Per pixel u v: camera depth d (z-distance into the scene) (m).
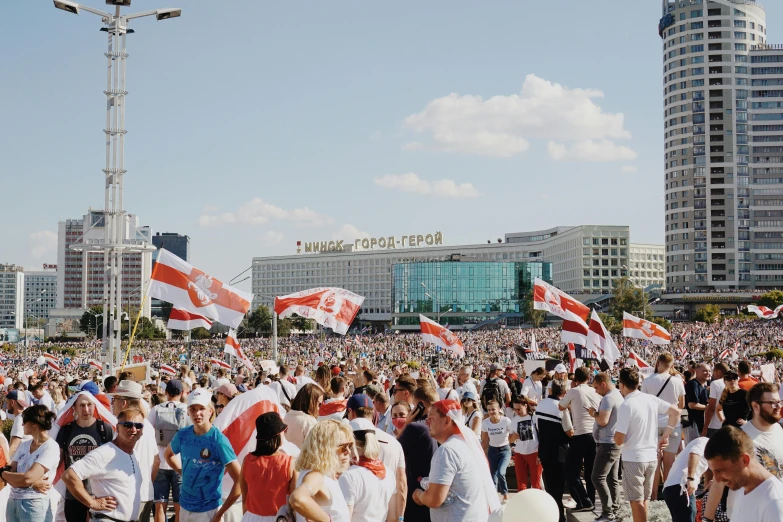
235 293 18.28
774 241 189.12
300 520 7.18
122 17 36.19
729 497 8.20
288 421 9.56
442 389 16.16
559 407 13.05
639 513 10.66
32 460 8.78
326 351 89.38
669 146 197.75
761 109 191.50
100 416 9.77
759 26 194.75
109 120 36.72
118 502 8.24
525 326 198.62
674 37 196.62
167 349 113.62
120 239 36.22
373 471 7.61
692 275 190.88
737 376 11.92
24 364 74.56
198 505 8.73
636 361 36.69
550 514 7.07
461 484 7.48
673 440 13.72
